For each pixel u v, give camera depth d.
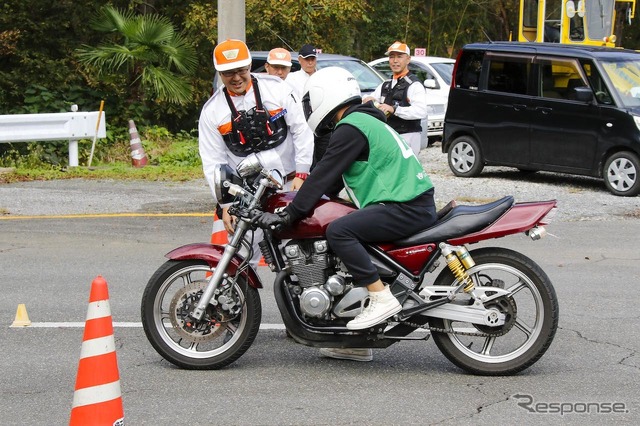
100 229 14.48
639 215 16.17
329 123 7.70
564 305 10.16
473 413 6.88
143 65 28.17
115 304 10.12
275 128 8.73
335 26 33.72
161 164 22.83
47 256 12.60
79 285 11.00
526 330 7.70
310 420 6.74
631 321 9.52
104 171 20.48
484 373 7.72
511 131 19.47
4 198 16.98
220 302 7.74
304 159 8.83
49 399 7.21
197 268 7.84
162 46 27.62
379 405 7.05
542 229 7.55
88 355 6.04
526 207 7.59
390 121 14.85
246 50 8.50
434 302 7.54
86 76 29.30
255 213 7.55
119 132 26.42
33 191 17.83
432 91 26.72
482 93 19.88
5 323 9.37
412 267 7.58
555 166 18.97
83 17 31.31
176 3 32.56
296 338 7.70
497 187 18.91
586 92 18.25
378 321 7.43
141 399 7.18
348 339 7.64
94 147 22.47
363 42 42.97
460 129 20.25
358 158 7.53
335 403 7.10
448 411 6.93
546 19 26.77
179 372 7.85
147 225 14.84
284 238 7.68
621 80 18.42
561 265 12.27
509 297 7.59
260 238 8.44
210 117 8.66
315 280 7.59
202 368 7.88
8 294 10.55
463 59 20.19
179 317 7.85
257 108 8.62
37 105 28.30
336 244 7.40
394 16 43.59
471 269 7.60
